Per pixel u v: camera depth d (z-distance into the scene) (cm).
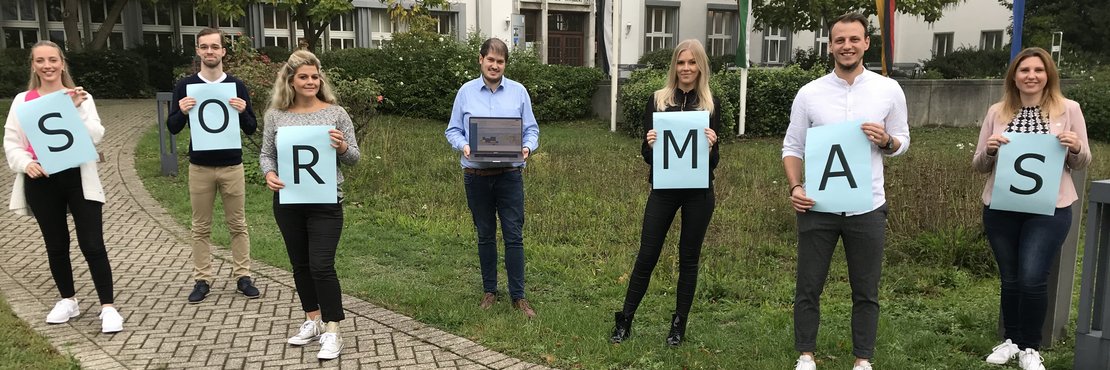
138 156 1099
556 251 625
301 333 407
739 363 387
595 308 484
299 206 385
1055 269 403
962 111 1537
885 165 856
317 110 393
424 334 428
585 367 382
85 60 2105
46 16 2291
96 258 418
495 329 429
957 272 562
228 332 427
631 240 668
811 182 335
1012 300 384
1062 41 2555
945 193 667
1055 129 358
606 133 1488
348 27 2392
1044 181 350
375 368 380
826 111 335
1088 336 353
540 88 1648
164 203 803
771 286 539
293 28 2292
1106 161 1018
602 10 1744
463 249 639
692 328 443
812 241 346
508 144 438
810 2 1977
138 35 2373
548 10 2580
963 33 3006
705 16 2805
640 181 904
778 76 1439
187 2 2319
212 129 463
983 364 385
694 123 369
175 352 396
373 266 585
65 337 412
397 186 886
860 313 347
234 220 492
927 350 405
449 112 1598
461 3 2395
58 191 412
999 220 381
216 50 462
